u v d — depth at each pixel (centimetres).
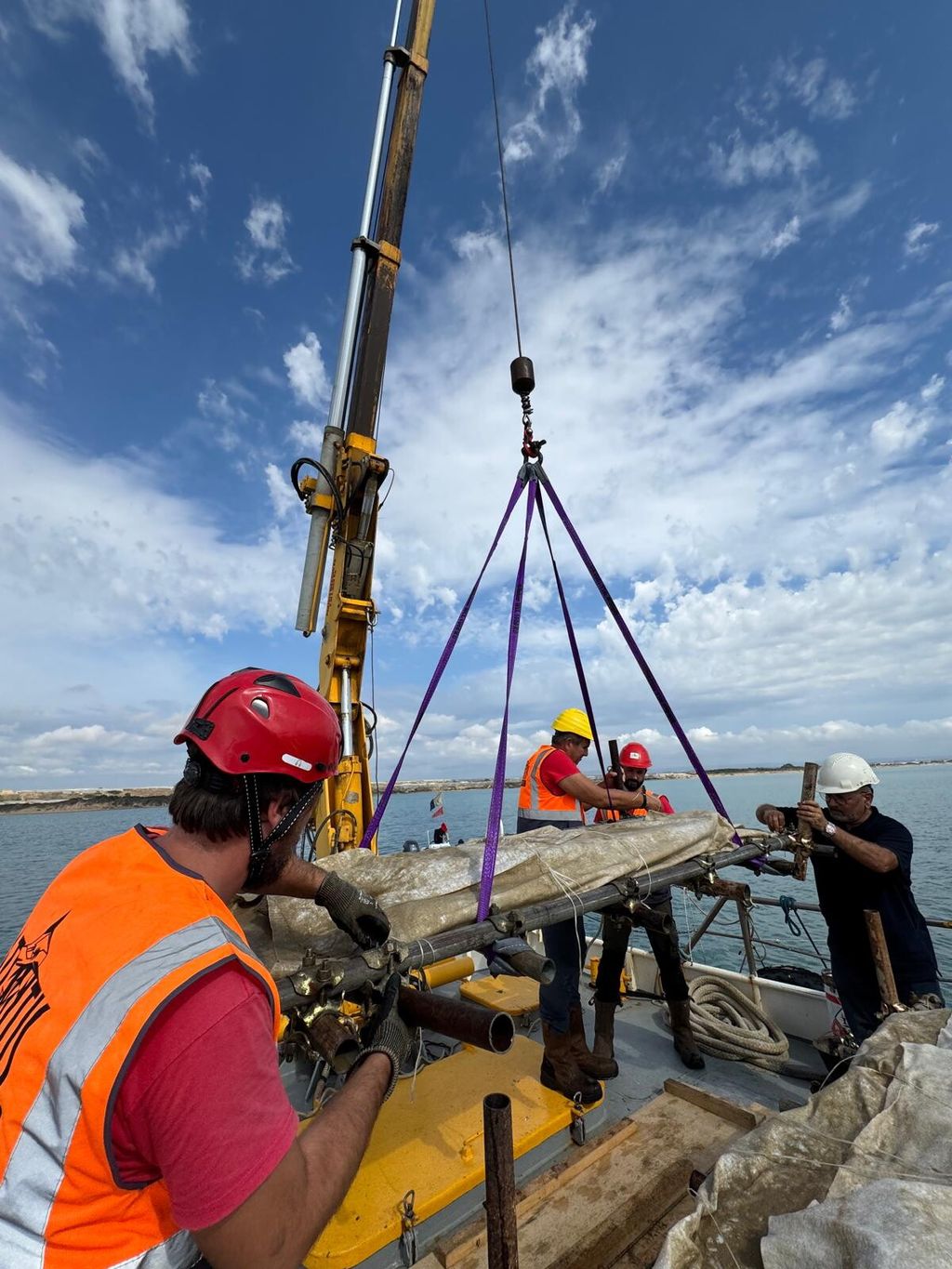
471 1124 272
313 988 166
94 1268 96
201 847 125
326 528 543
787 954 1439
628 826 321
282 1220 93
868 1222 136
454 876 247
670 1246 154
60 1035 95
